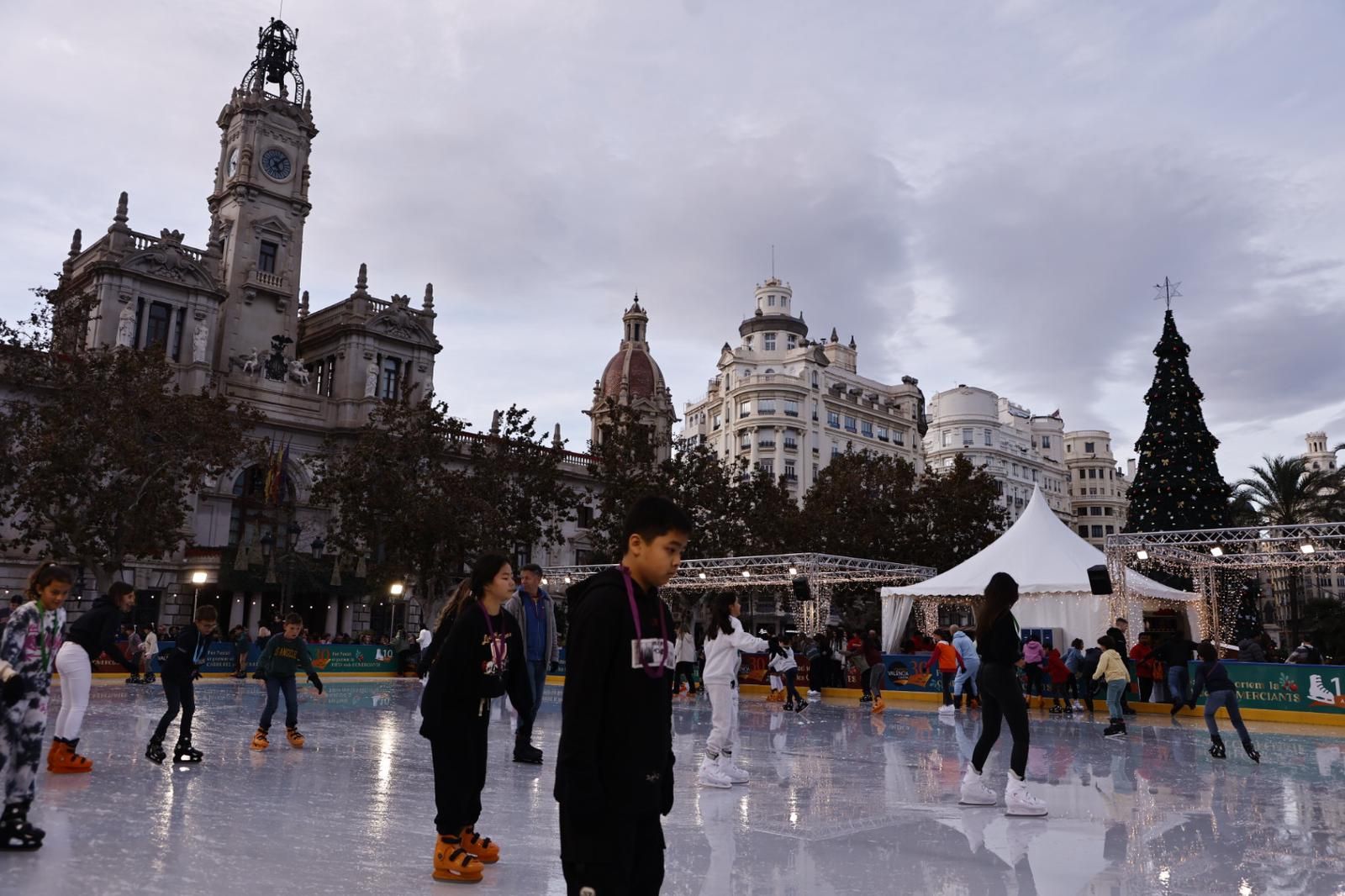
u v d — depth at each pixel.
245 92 55.72
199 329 47.59
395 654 36.12
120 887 5.14
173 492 35.09
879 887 5.77
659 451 75.19
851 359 104.94
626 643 3.38
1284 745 15.86
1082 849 6.95
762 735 16.05
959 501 50.56
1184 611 30.94
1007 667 8.60
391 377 55.94
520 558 54.31
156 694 22.34
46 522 37.97
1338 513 42.88
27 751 5.97
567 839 3.31
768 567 33.19
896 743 14.95
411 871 5.80
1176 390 37.28
